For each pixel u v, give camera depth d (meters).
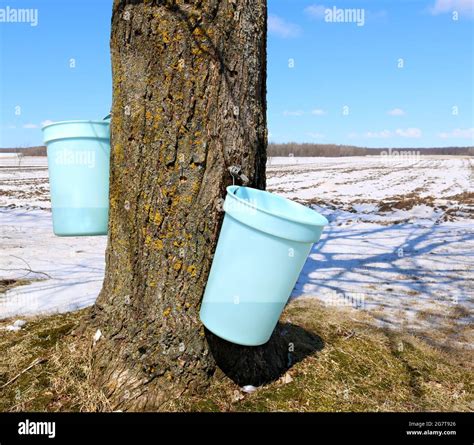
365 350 3.15
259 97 2.57
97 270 5.51
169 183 2.40
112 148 2.55
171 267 2.44
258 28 2.50
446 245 7.23
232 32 2.38
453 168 34.16
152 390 2.39
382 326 3.72
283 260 2.08
